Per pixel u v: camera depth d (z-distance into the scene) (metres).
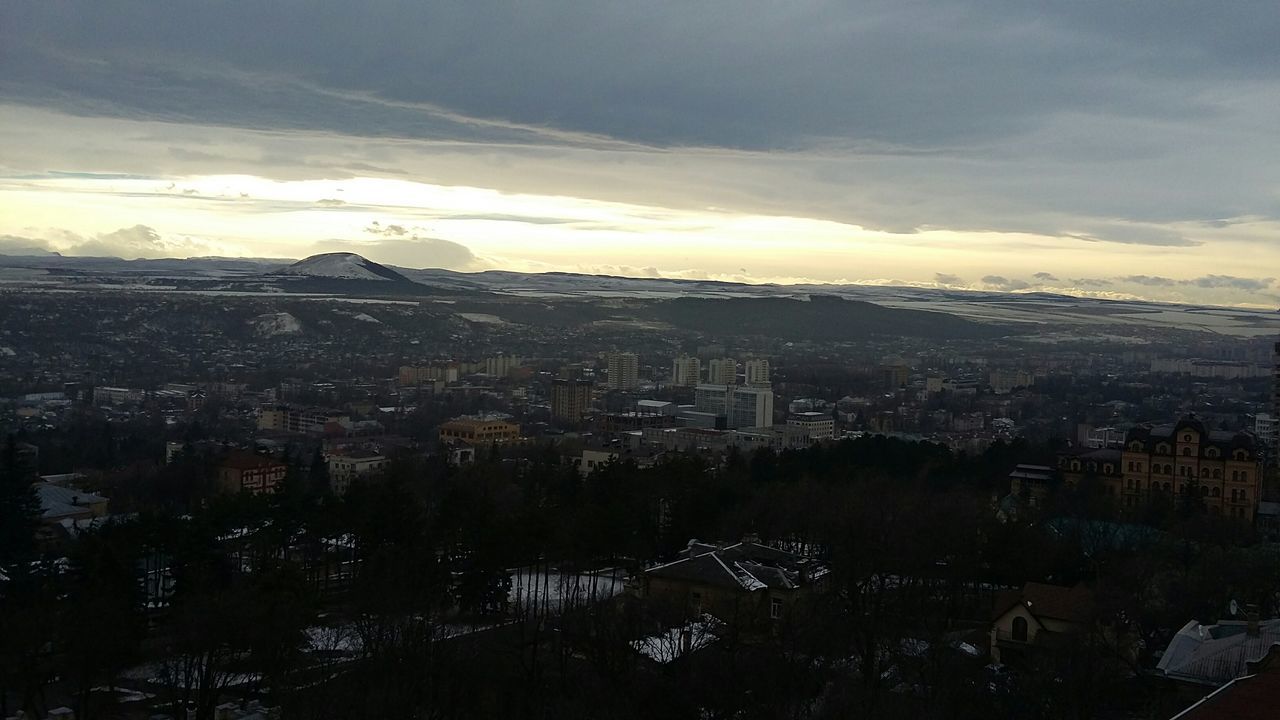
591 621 185.50
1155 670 162.62
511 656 190.38
